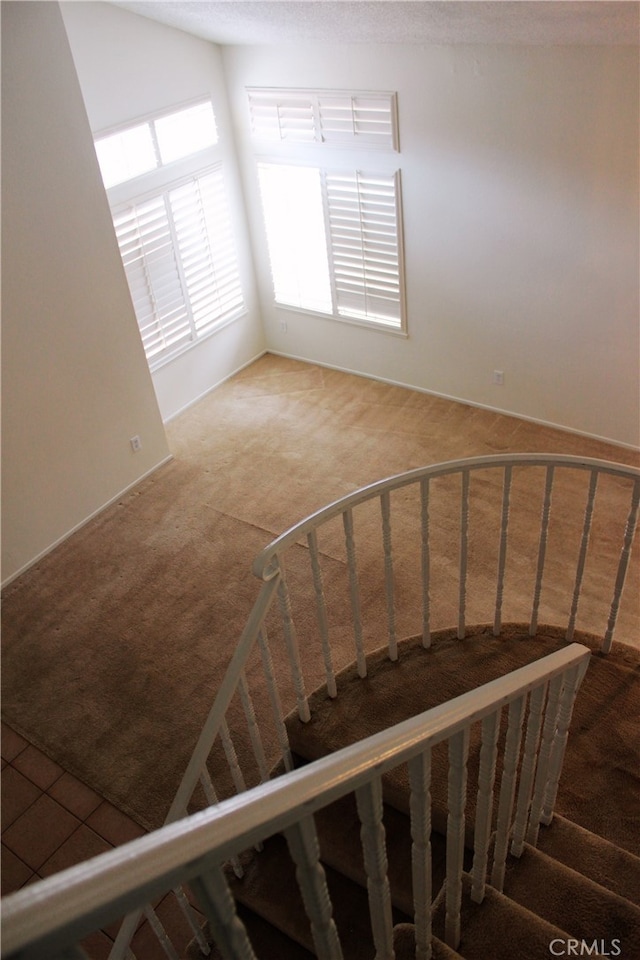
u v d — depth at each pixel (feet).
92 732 13.15
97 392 17.02
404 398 21.35
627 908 5.85
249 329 23.26
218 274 21.49
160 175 18.84
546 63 14.75
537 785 5.98
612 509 16.72
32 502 16.42
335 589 15.43
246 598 15.47
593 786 7.79
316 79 18.07
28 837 11.64
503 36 14.12
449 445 19.33
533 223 16.84
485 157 16.65
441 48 15.79
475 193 17.26
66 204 14.94
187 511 17.95
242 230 21.88
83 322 16.11
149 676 14.05
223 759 12.33
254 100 19.43
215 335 22.08
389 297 20.34
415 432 19.93
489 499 17.33
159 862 2.21
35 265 14.80
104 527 17.69
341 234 20.15
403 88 16.85
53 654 14.69
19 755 12.90
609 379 17.89
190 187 19.79
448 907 5.00
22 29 13.23
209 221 20.66
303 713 8.25
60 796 12.19
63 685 14.05
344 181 19.17
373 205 19.04
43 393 15.85
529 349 18.72
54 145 14.38
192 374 21.76
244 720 12.92
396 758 3.12
